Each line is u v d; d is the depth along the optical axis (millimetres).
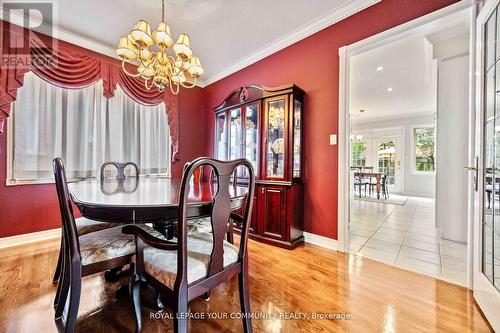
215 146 3596
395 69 3715
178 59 2061
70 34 2758
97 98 2938
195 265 1036
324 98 2504
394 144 7250
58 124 2650
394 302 1498
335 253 2301
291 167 2480
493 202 1411
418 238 2771
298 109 2615
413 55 3266
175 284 956
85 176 2822
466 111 2646
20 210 2459
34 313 1348
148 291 1576
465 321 1319
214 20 2506
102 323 1291
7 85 2299
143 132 3412
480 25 1509
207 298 1538
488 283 1345
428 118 6633
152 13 2396
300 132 2646
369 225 3377
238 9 2332
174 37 2820
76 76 2691
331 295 1574
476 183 1535
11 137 2387
